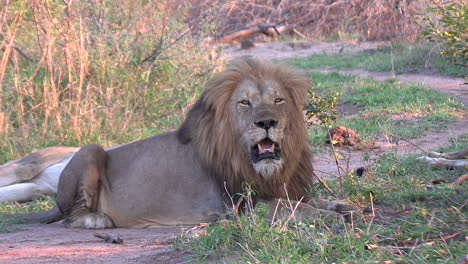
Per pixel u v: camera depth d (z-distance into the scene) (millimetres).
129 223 9047
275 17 44688
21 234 8844
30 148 14992
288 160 8383
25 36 19531
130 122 17594
